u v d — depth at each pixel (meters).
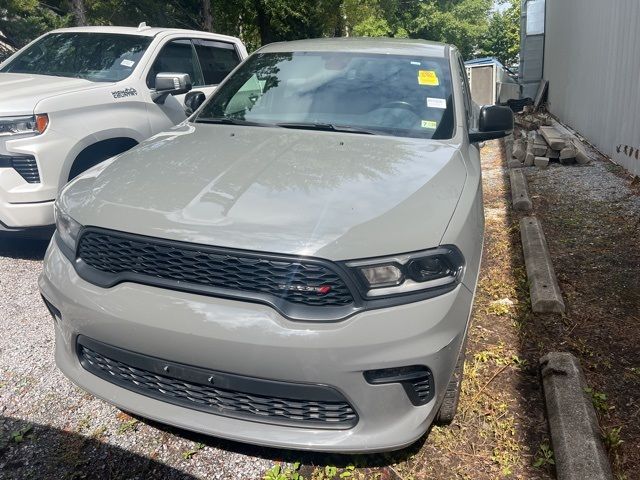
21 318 3.79
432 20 38.91
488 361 3.25
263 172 2.70
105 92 4.98
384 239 2.23
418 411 2.28
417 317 2.19
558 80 13.62
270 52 4.35
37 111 4.33
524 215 5.91
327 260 2.14
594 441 2.46
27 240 5.32
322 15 21.41
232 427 2.28
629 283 4.17
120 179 2.73
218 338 2.16
